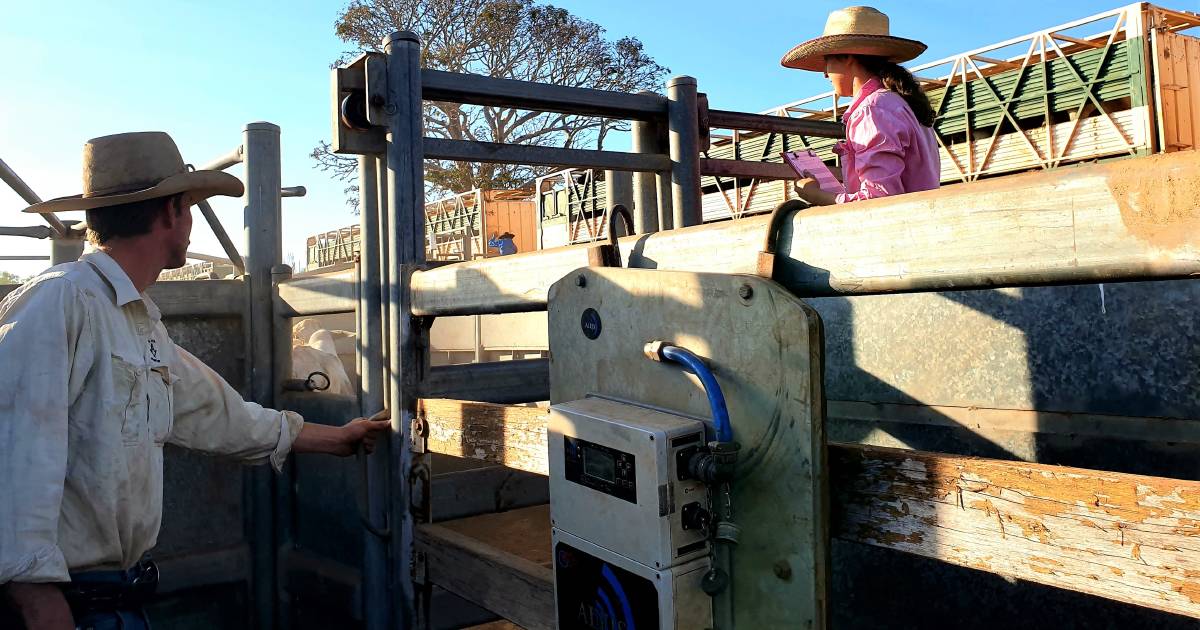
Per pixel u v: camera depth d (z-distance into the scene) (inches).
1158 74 388.2
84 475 64.0
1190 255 33.3
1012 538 38.0
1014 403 79.0
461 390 97.4
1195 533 32.0
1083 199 36.7
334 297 119.1
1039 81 429.1
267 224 140.7
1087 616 73.5
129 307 69.9
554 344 60.0
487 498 113.1
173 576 132.3
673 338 49.8
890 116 74.3
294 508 140.2
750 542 46.1
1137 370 69.9
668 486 44.8
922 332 86.9
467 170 1056.8
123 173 70.3
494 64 1042.7
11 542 56.5
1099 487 34.9
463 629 99.7
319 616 131.7
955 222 41.2
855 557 93.1
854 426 94.8
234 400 85.5
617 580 48.0
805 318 42.2
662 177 119.2
